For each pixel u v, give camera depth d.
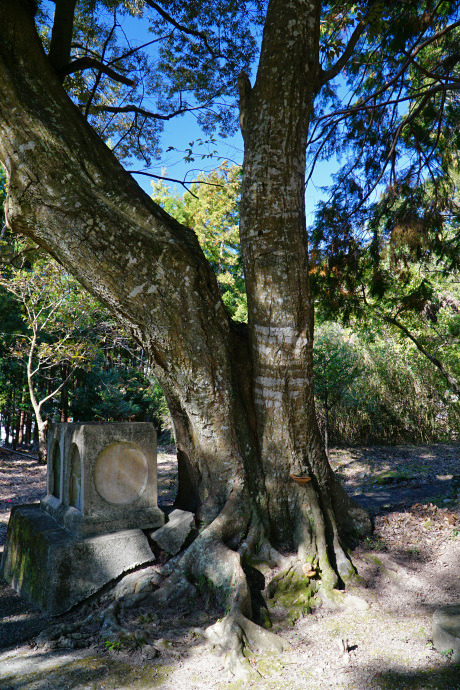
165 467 10.77
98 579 3.50
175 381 3.93
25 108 3.41
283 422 3.97
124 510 3.83
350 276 7.10
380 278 6.94
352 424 12.35
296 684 2.54
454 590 3.73
